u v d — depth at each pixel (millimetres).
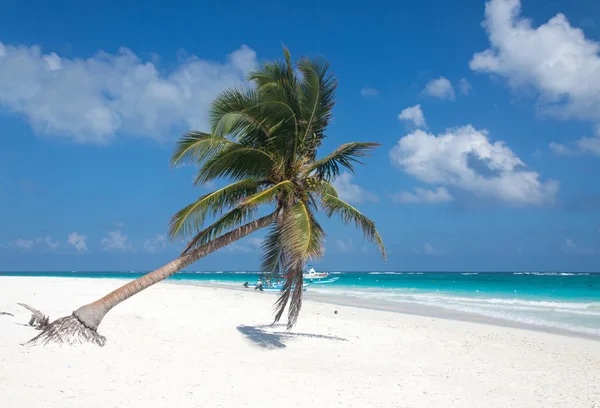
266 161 11734
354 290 49031
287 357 10672
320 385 8352
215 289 38125
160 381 8062
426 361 10938
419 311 24578
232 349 11258
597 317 22031
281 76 11961
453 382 9047
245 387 7992
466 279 96625
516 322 19969
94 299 20453
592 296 37594
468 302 31000
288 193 11430
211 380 8312
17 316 13461
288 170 11992
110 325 13414
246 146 11688
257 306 21141
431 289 51719
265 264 13383
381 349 12188
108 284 36531
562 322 20078
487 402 7828
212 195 11023
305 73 11820
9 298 19391
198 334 12961
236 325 14836
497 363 11023
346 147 11727
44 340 10031
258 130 11727
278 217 11789
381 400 7652
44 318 11570
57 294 22766
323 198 12195
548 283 68562
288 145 11820
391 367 10109
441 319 20422
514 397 8172
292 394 7727
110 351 10102
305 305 24734
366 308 25500
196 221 11195
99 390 7324
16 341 10047
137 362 9305
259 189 12070
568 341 14742
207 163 11391
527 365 10898
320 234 10836
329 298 34000
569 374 10031
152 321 14617
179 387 7770
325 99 12344
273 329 14508
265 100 10992
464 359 11352
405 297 36219
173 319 15219
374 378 9070
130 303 19516
